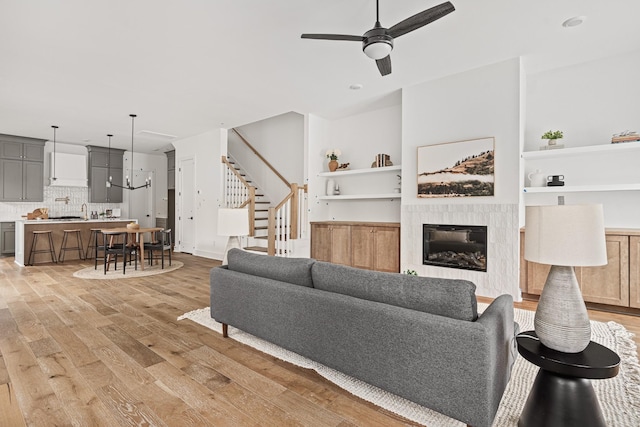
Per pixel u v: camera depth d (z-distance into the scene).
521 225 4.09
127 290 4.61
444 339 1.65
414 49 3.74
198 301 4.07
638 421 1.77
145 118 6.41
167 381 2.20
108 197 9.11
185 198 8.40
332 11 2.98
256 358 2.54
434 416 1.84
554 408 1.60
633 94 3.87
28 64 4.00
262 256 2.78
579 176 4.12
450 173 4.46
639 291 3.40
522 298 4.12
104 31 3.27
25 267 6.29
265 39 3.46
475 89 4.29
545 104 4.38
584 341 1.61
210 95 5.16
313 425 1.77
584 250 1.53
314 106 5.82
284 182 7.59
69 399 1.98
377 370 1.89
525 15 3.08
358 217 6.34
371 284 2.00
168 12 2.96
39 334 3.00
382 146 6.04
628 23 3.22
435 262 4.64
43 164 8.10
